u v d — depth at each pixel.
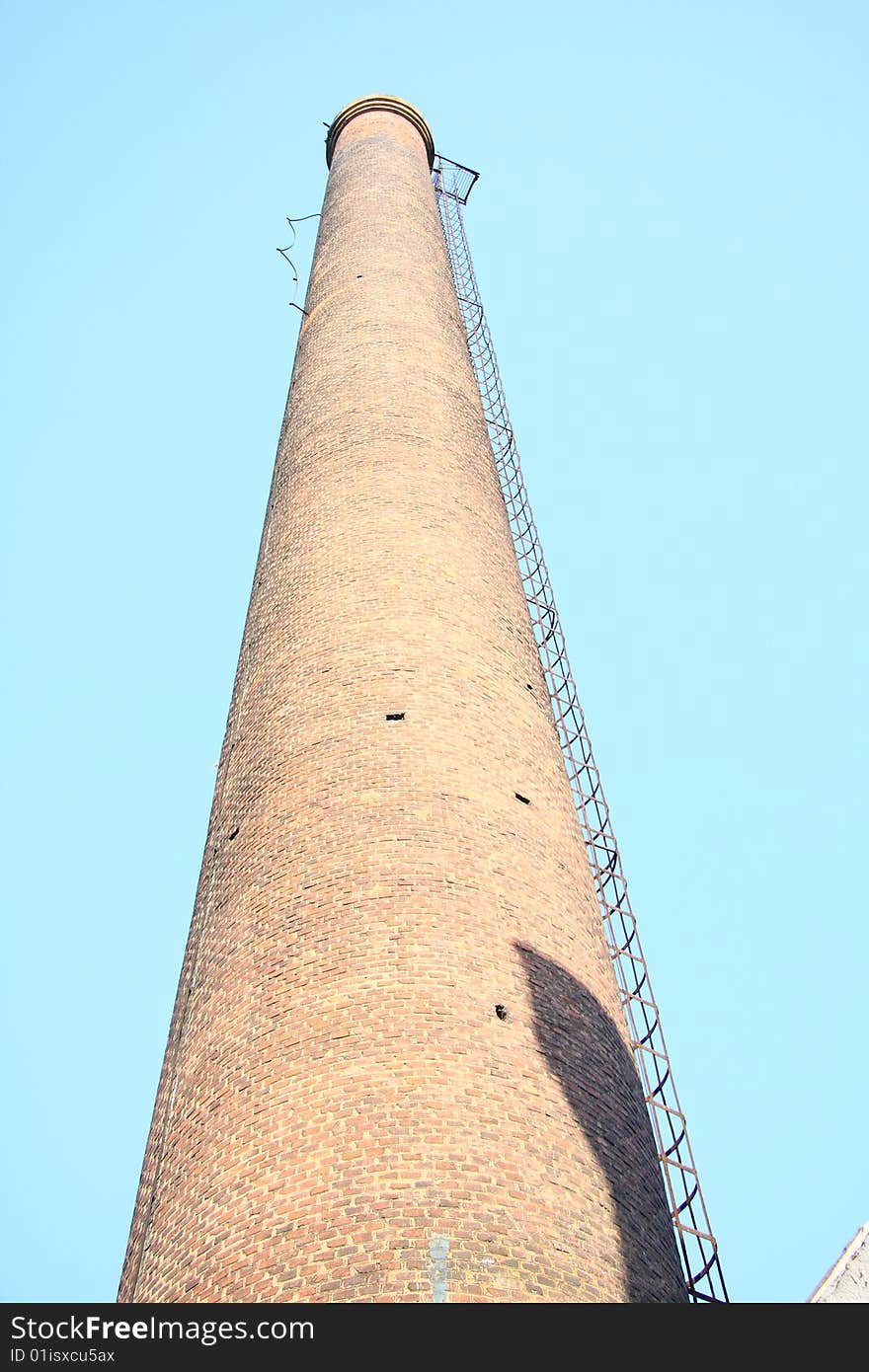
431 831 13.98
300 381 23.56
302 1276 10.16
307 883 13.55
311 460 20.62
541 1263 10.49
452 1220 10.41
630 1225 11.75
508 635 17.94
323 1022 12.09
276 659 17.11
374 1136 10.99
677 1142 16.38
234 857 14.96
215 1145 11.80
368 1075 11.51
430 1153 10.88
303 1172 10.91
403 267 26.09
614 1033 13.95
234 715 17.80
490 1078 11.76
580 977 13.87
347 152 32.94
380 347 23.00
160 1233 11.83
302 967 12.71
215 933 14.38
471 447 21.45
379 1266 10.04
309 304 26.52
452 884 13.47
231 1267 10.63
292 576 18.31
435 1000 12.23
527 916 13.82
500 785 15.21
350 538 18.33
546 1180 11.24
